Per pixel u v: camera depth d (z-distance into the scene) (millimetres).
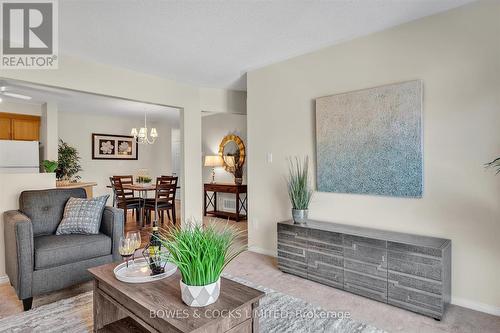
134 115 7094
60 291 2686
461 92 2324
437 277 2141
